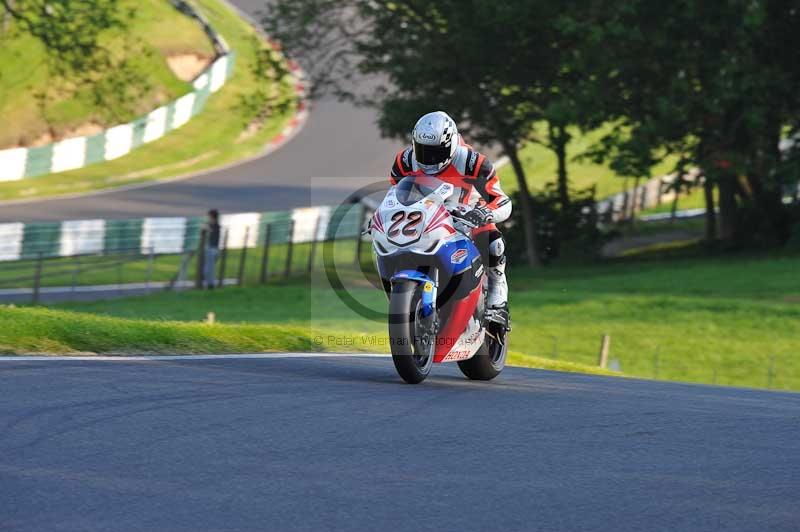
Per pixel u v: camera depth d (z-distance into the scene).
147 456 11.13
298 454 11.51
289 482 10.36
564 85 65.44
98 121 103.94
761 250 70.00
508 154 71.69
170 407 13.62
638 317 52.28
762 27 61.03
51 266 65.75
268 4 70.44
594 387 18.30
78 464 10.73
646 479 11.06
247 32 135.00
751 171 60.69
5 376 15.13
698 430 13.74
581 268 69.88
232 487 10.11
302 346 21.39
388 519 9.31
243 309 52.16
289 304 54.16
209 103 116.12
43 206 83.19
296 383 16.06
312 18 68.38
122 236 70.44
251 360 18.52
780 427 14.20
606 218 79.06
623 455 12.12
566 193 75.25
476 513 9.60
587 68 61.22
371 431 12.80
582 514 9.72
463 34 64.12
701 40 60.69
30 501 9.46
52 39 68.12
